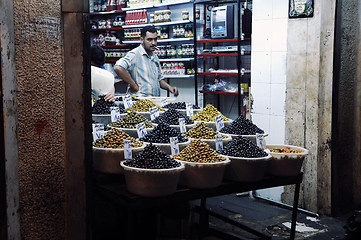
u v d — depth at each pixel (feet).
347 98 13.30
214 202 14.05
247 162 8.59
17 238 6.65
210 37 21.26
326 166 12.70
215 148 9.59
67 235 7.36
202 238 10.28
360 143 13.53
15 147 6.53
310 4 12.48
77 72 7.15
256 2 13.94
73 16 7.04
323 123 12.64
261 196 14.24
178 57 23.40
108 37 26.37
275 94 13.70
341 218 12.71
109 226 9.09
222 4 21.11
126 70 16.90
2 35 6.21
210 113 11.57
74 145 7.24
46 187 7.02
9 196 6.48
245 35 19.30
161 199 7.46
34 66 6.71
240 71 19.57
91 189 7.50
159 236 9.03
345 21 12.82
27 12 6.56
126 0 25.85
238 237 10.13
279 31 13.39
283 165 9.46
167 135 9.12
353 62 13.30
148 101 12.64
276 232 11.44
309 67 12.73
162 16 23.68
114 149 8.13
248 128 10.33
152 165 7.33
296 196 10.12
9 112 6.39
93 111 11.32
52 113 6.99
